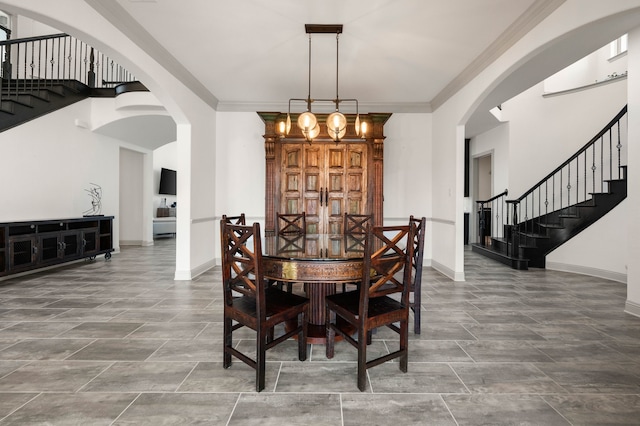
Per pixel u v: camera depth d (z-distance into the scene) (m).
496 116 5.69
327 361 1.96
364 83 4.04
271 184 4.55
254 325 1.66
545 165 5.58
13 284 3.76
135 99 5.16
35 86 4.77
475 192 7.26
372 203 4.55
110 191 6.02
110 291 3.47
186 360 1.95
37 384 1.67
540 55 2.78
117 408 1.48
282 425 1.38
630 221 2.77
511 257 4.96
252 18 2.62
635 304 2.74
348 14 2.56
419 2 2.40
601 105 4.95
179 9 2.50
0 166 4.10
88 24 2.36
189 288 3.60
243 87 4.21
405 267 1.85
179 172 4.01
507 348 2.13
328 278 1.94
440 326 2.52
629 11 1.98
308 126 2.91
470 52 3.19
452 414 1.46
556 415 1.45
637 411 1.48
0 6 1.98
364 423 1.39
